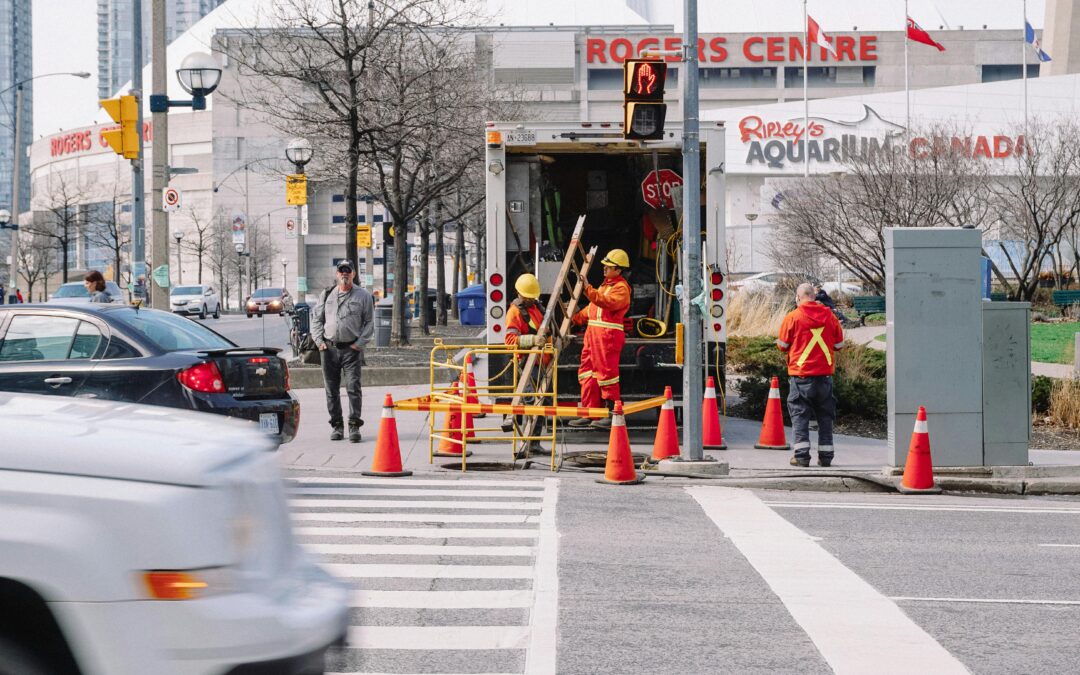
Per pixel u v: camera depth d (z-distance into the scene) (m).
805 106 76.94
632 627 6.95
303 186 30.09
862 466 14.00
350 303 15.37
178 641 3.56
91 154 150.00
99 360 11.05
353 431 15.48
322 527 10.00
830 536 10.08
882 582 8.29
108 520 3.59
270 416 11.57
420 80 32.00
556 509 11.09
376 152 29.08
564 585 7.98
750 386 19.23
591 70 113.75
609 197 17.88
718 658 6.35
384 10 31.59
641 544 9.50
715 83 118.56
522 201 17.12
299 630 3.83
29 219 144.88
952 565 8.94
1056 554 9.43
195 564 3.63
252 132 118.81
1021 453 13.45
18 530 3.52
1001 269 48.00
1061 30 98.69
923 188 38.69
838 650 6.53
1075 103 88.00
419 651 6.42
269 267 117.38
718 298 16.27
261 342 38.81
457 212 47.62
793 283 39.72
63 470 3.66
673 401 15.76
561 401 16.09
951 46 117.81
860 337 31.69
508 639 6.67
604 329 14.90
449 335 41.69
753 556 9.11
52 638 3.59
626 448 12.80
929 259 13.39
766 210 75.31
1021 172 41.66
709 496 12.16
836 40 116.94
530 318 16.05
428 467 13.72
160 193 21.58
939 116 87.25
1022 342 13.48
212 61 21.36
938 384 13.39
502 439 13.72
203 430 4.26
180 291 60.91
